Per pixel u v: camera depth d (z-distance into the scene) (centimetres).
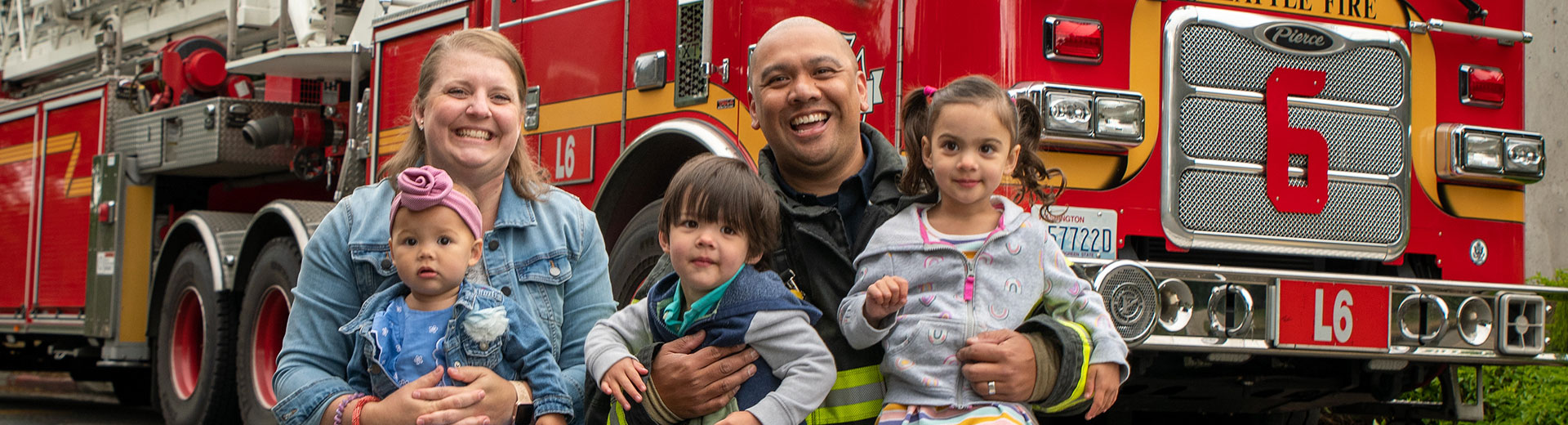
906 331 253
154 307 751
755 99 295
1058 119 377
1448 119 450
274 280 624
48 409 895
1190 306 372
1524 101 466
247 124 720
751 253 256
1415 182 443
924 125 279
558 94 532
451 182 249
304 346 263
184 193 815
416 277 246
